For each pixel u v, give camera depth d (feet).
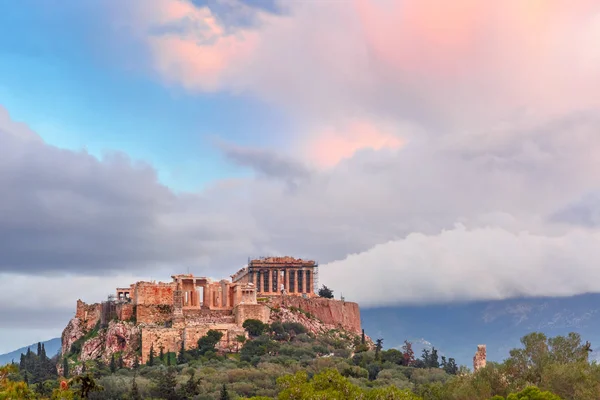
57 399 499.92
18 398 518.37
